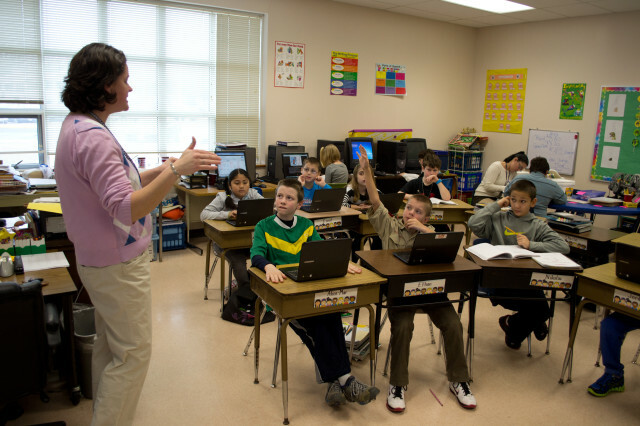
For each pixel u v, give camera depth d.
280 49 5.66
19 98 4.47
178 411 2.31
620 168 5.95
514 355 3.04
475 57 7.46
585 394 2.62
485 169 7.47
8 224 2.80
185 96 5.32
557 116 6.52
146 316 1.71
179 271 4.35
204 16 5.25
